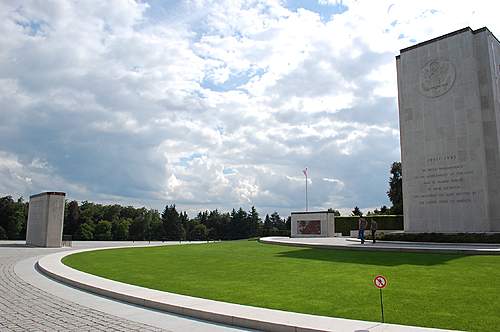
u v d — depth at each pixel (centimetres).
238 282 1327
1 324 824
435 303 966
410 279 1287
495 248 2023
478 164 2755
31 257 2408
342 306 956
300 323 779
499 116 2861
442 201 2873
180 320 877
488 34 2905
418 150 3036
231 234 11719
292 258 1938
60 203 3659
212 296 1108
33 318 882
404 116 3153
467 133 2830
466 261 1661
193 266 1773
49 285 1368
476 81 2848
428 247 2109
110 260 2077
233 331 788
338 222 5553
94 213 10300
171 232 10550
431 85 3036
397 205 6694
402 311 898
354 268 1542
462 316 850
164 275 1523
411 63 3167
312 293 1112
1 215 7894
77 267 1808
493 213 2717
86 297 1152
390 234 2873
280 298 1059
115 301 1095
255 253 2277
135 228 10206
